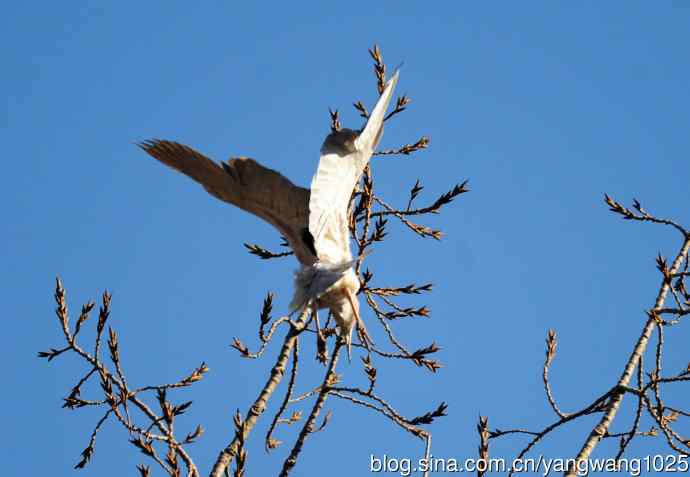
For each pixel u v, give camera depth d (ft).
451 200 48.73
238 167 39.45
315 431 41.93
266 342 41.83
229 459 39.70
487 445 42.01
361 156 38.91
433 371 42.86
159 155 39.58
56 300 39.73
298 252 41.24
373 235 46.19
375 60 51.96
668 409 42.98
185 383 39.45
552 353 44.09
